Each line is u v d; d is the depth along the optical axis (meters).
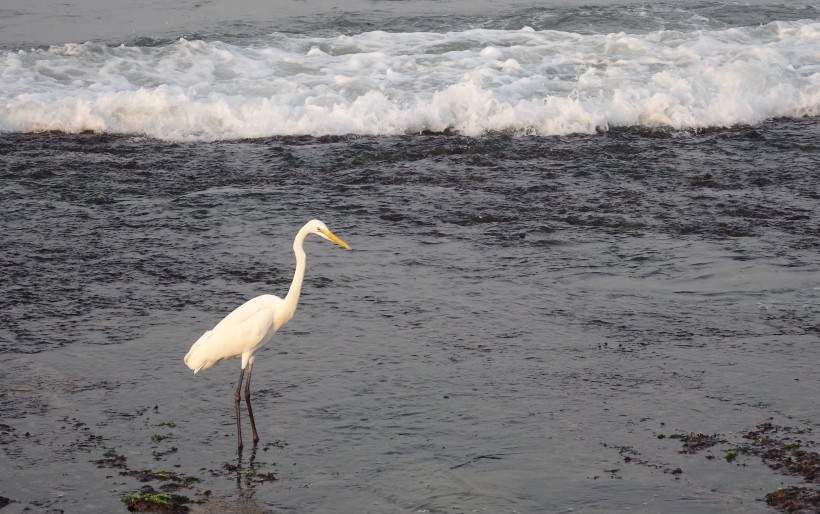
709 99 27.97
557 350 14.41
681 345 14.55
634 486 10.80
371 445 11.77
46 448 11.64
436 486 10.85
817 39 32.06
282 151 25.02
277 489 10.83
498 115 26.78
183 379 13.55
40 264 17.89
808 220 20.22
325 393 13.08
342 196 21.88
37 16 36.50
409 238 19.34
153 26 35.16
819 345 14.49
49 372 13.64
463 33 33.03
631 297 16.48
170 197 21.75
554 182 22.78
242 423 12.34
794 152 24.92
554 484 10.88
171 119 26.58
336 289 16.81
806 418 12.31
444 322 15.46
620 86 28.45
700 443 11.70
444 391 13.12
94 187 22.33
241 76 29.31
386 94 28.09
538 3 38.06
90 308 15.95
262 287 16.92
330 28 34.19
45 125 26.53
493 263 18.06
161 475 11.04
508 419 12.35
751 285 16.94
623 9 35.91
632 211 20.80
